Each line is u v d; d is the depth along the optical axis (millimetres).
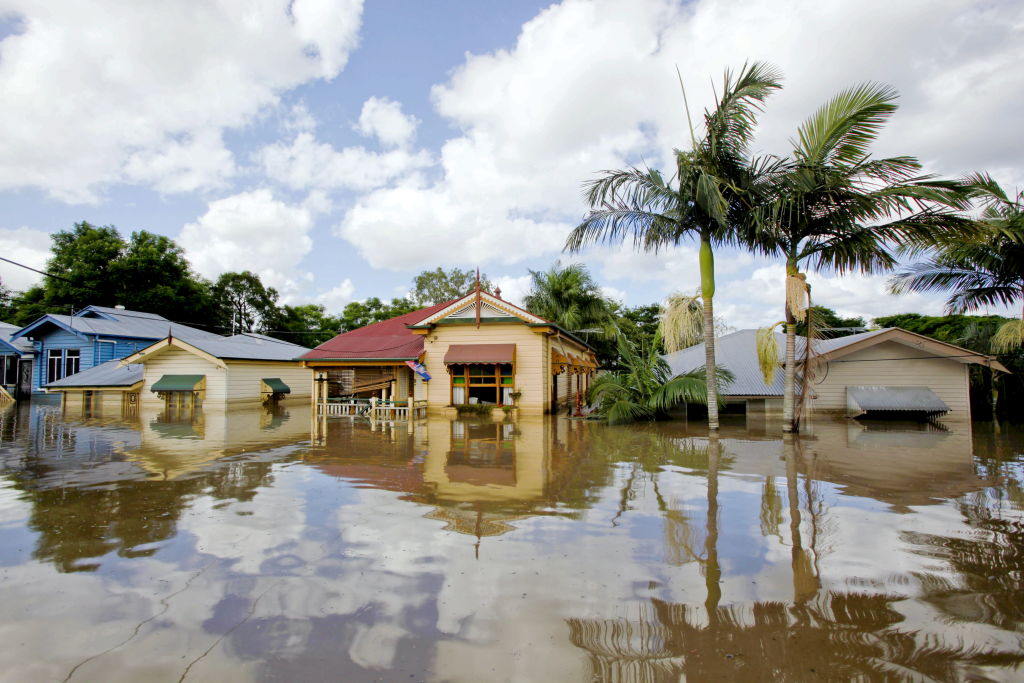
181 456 10281
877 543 5082
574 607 3809
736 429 14695
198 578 4328
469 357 20125
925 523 5711
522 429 15117
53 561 4699
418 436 13500
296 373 28922
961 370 18000
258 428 15539
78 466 9203
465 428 15469
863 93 11539
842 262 13062
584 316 32406
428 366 21266
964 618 3633
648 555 4801
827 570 4445
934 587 4113
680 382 16484
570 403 26953
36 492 7234
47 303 38219
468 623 3590
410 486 7590
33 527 5660
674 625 3553
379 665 3104
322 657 3186
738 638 3393
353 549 4980
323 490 7340
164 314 41594
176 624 3588
